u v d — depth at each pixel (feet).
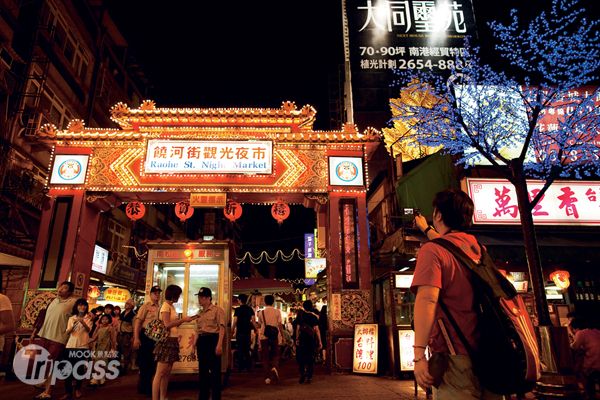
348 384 30.19
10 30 51.75
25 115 54.90
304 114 45.70
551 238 42.80
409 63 73.10
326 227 45.70
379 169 65.16
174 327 21.56
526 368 6.53
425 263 7.50
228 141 44.55
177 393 27.20
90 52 78.59
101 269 66.18
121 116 44.50
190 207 42.78
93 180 43.16
